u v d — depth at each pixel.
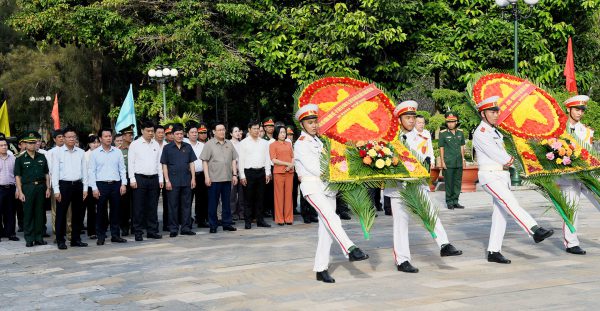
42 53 33.16
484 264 8.54
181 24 21.98
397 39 20.95
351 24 20.62
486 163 8.61
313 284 7.66
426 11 22.38
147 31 21.73
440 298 6.73
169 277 8.35
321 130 8.08
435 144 19.53
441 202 16.48
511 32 21.61
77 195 11.40
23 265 9.76
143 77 30.14
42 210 11.73
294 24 21.45
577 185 9.41
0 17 34.94
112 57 29.41
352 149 7.98
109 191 11.59
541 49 22.09
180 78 24.34
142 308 6.81
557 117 9.46
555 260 8.70
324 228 7.75
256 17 21.59
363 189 7.80
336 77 8.54
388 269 8.41
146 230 13.29
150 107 25.06
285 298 7.01
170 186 12.16
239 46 22.39
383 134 8.34
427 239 10.73
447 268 8.34
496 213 8.66
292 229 12.75
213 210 12.59
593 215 13.27
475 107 9.23
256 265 8.97
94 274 8.77
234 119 32.09
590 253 9.20
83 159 11.45
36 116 34.50
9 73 33.75
